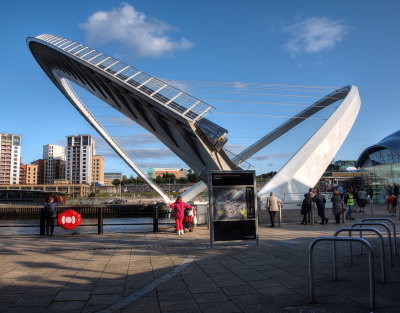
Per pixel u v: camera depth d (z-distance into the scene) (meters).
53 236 15.20
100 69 26.36
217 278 7.06
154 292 6.13
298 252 9.77
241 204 11.45
